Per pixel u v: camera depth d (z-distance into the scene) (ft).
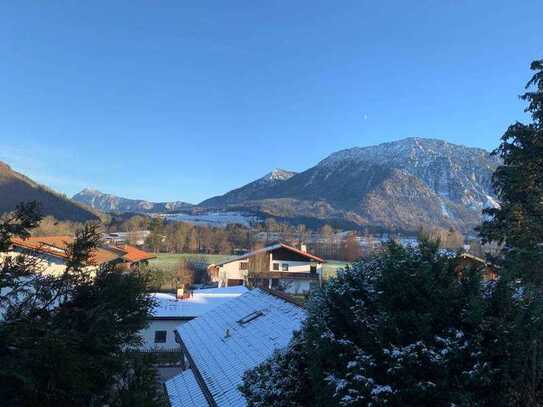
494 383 24.62
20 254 23.97
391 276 27.91
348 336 29.22
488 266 32.50
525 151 59.77
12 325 19.94
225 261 211.41
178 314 111.65
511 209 58.80
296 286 188.44
